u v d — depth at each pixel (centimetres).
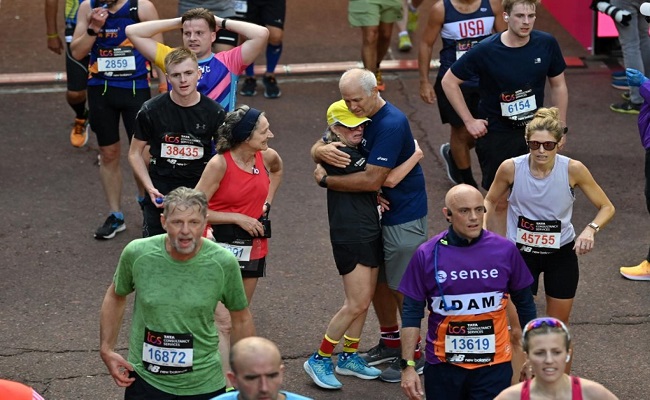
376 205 1226
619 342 1353
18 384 823
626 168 1897
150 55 1475
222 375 1005
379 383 1272
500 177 1191
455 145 1786
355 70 1186
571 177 1163
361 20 2136
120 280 982
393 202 1216
